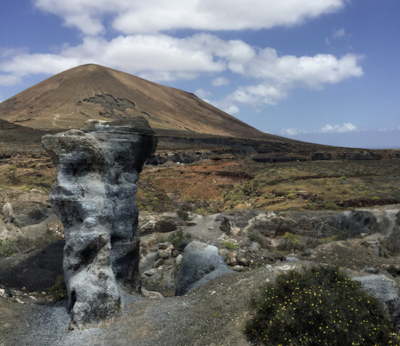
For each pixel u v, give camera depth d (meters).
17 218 20.61
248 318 8.55
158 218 25.69
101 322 9.30
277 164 72.75
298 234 23.25
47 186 39.97
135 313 9.91
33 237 19.23
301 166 66.06
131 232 12.62
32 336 8.71
